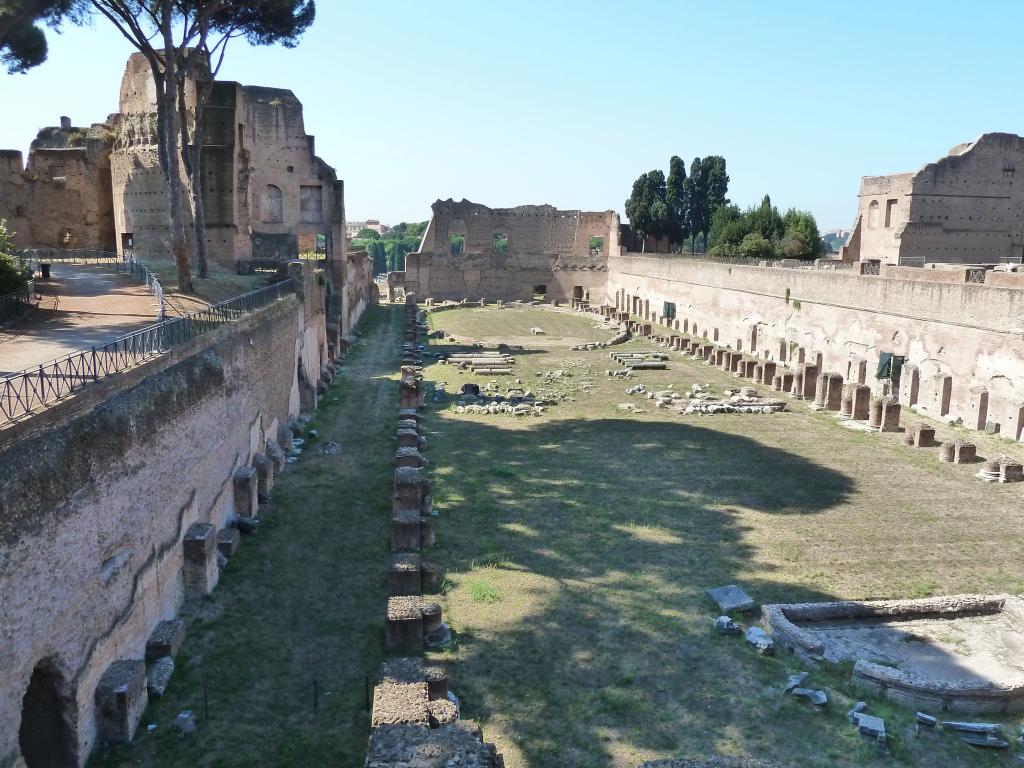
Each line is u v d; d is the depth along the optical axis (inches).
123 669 477.4
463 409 1295.5
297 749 454.9
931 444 1100.5
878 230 2513.5
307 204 2117.4
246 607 618.2
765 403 1348.4
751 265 1998.0
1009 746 464.8
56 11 1019.9
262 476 845.2
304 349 1258.0
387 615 567.5
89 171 1798.7
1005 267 1758.1
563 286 3277.6
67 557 431.2
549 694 507.8
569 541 754.8
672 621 602.5
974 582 677.3
